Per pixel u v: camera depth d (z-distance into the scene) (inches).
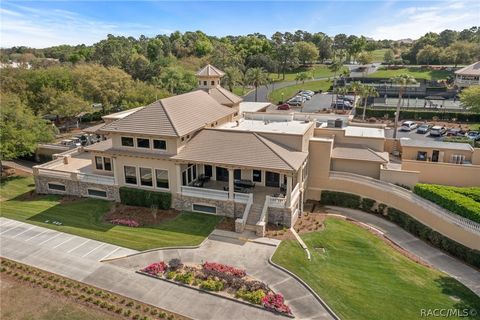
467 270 1034.7
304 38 7810.0
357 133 1731.1
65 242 1071.6
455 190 1258.0
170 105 1379.2
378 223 1339.8
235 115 1879.9
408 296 864.9
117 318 761.0
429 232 1196.5
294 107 3388.3
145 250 1021.2
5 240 1086.4
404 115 2970.0
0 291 850.8
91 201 1384.1
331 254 1038.4
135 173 1326.3
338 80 4505.4
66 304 805.9
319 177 1499.8
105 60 4431.6
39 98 2640.3
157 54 5093.5
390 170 1485.0
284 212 1167.0
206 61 4537.4
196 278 881.5
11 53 7027.6
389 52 6200.8
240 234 1114.1
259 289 834.8
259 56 5167.3
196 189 1251.2
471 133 2315.5
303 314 767.7
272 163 1163.9
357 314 775.1
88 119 2962.6
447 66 5280.5
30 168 1929.1
